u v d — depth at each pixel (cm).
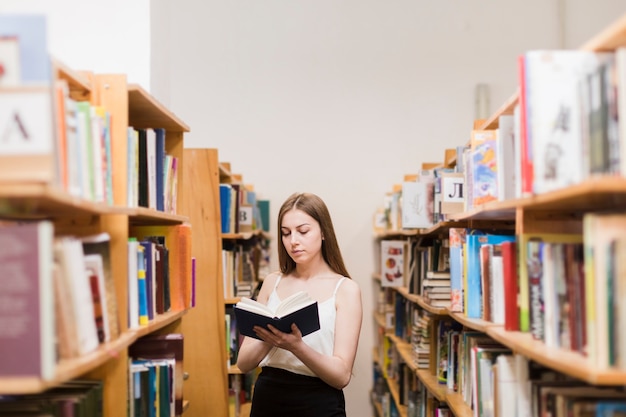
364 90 636
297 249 272
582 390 160
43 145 131
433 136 632
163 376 221
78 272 159
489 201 226
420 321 376
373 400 609
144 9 306
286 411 260
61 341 149
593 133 146
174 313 246
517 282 195
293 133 636
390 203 539
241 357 272
